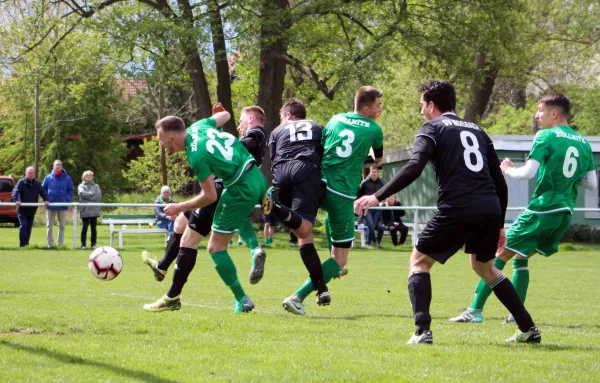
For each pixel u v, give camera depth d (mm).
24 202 32062
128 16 43312
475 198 9148
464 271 25125
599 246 40906
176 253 14062
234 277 12805
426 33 46750
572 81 67625
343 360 8219
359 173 13312
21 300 13781
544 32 62031
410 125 70688
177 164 70500
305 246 12812
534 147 11945
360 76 43906
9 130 79750
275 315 12539
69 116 78000
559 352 9188
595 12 60562
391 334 10406
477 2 46125
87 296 15086
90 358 8039
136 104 82688
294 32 43719
